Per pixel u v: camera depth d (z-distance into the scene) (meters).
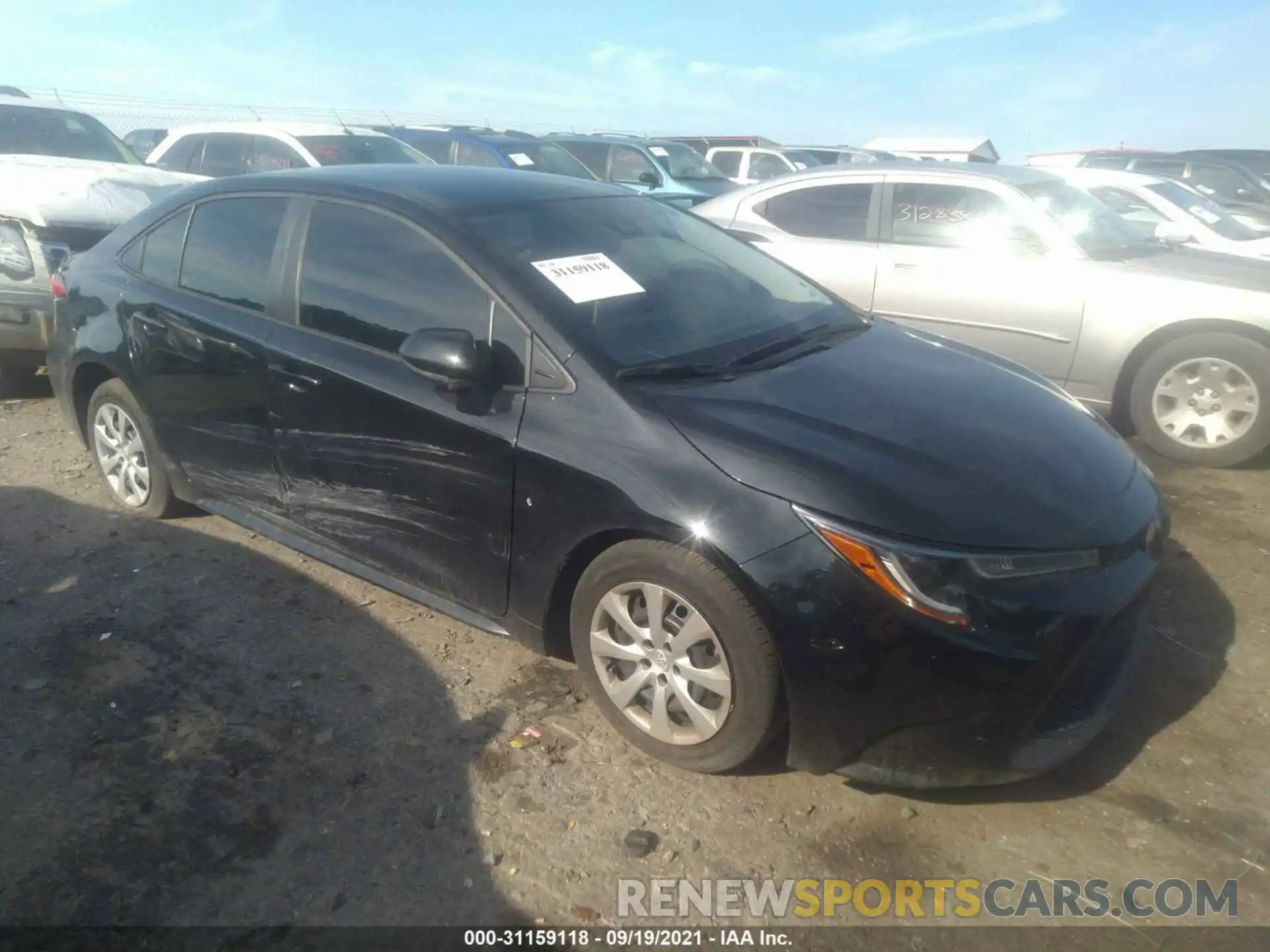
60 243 5.88
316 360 3.54
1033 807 2.84
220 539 4.43
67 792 2.86
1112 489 2.95
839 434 2.85
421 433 3.26
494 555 3.19
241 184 4.06
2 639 3.61
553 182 4.06
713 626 2.72
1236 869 2.62
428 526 3.36
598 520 2.87
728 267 3.95
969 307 6.08
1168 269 5.72
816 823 2.78
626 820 2.78
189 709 3.24
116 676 3.40
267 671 3.45
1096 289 5.70
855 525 2.55
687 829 2.75
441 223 3.40
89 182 6.38
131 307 4.25
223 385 3.88
